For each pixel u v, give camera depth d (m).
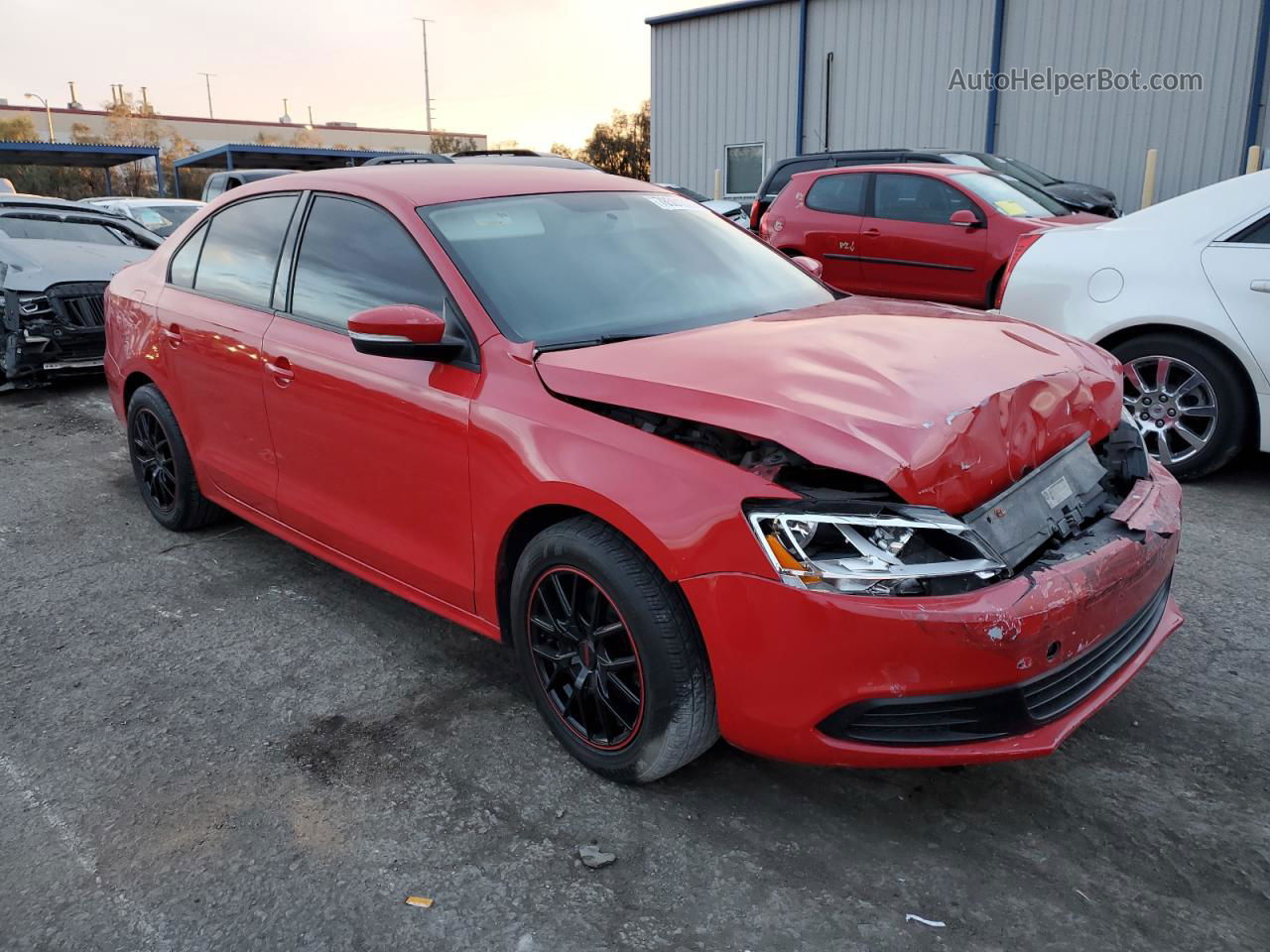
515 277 3.02
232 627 3.67
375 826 2.52
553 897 2.26
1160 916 2.14
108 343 4.76
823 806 2.55
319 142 76.25
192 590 4.00
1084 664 2.33
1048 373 2.57
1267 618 3.49
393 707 3.10
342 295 3.33
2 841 2.50
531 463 2.58
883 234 8.60
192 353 3.99
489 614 2.90
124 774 2.77
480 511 2.78
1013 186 8.65
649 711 2.45
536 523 2.74
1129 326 4.86
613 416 2.51
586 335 2.88
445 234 3.09
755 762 2.76
